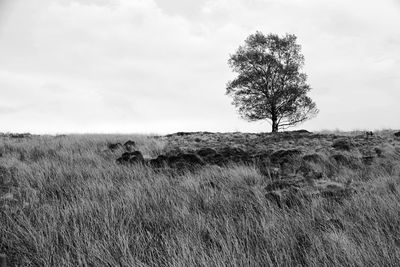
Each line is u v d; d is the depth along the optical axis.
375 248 4.75
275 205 6.57
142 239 5.32
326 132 18.48
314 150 12.01
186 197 7.13
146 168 10.10
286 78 30.72
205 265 4.32
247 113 31.17
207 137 17.11
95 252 4.73
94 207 6.43
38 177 8.79
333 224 5.75
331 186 7.77
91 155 11.84
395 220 5.81
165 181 8.43
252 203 6.87
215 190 7.68
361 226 5.57
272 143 14.41
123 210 6.41
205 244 5.14
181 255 4.65
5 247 5.26
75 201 6.86
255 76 30.05
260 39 30.73
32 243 5.17
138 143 14.89
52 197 7.65
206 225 5.74
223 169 9.60
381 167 9.69
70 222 5.89
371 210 6.08
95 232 5.45
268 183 8.43
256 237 5.28
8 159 11.20
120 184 8.34
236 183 8.46
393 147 11.84
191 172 9.77
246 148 13.23
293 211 6.34
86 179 8.91
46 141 15.49
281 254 4.68
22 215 6.11
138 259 4.69
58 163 10.71
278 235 5.29
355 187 7.91
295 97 29.98
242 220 5.91
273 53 31.11
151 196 7.23
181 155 10.75
